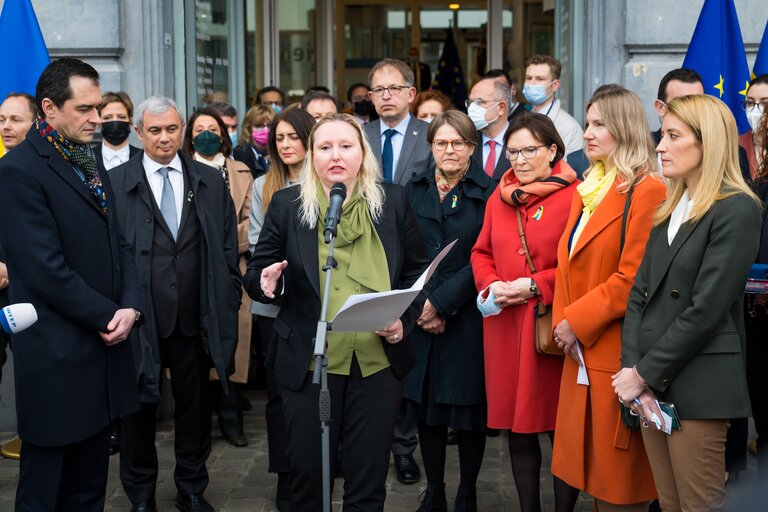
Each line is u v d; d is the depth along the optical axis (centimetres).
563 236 376
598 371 355
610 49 607
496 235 405
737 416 312
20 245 327
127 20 614
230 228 454
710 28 543
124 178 440
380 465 342
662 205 330
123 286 362
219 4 758
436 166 457
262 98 770
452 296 416
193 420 448
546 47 911
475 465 433
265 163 680
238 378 541
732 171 313
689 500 316
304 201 345
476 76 1092
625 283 349
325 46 1123
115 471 510
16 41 547
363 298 296
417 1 1285
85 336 341
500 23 1054
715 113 312
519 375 392
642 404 320
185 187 445
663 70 598
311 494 344
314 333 337
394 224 351
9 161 329
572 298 366
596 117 364
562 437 370
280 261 355
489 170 532
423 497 462
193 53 662
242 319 545
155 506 448
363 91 877
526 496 400
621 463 351
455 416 424
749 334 427
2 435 576
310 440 339
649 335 323
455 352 424
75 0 609
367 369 339
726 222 306
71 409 337
